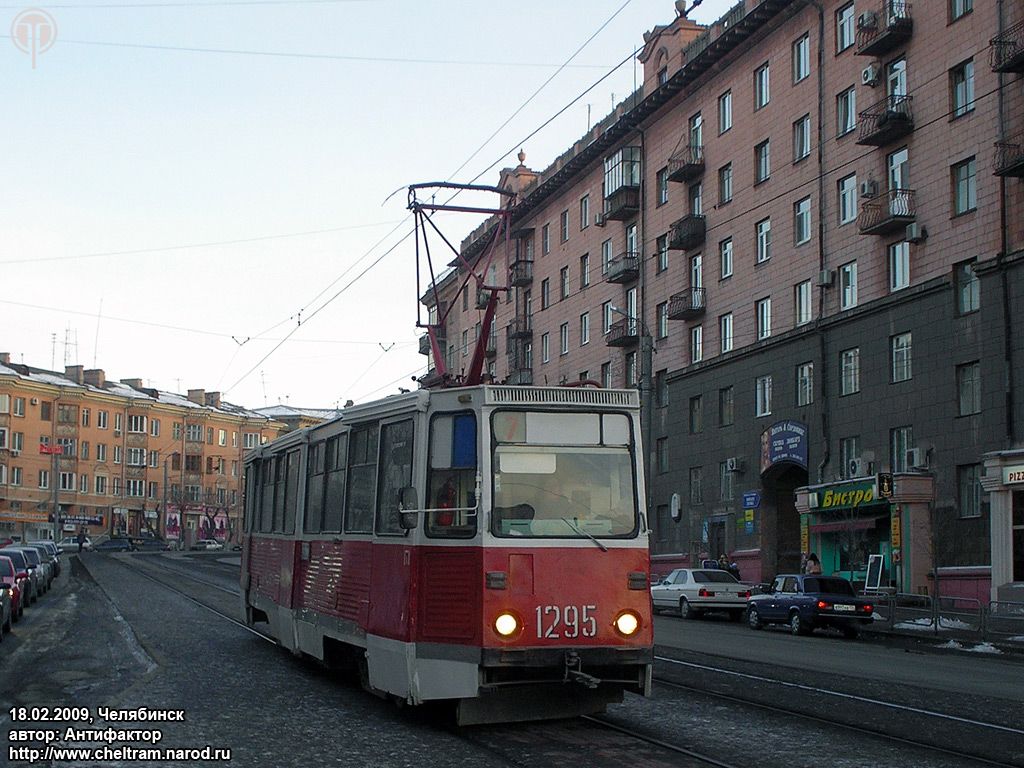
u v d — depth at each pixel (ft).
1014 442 94.79
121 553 264.72
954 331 102.37
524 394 35.09
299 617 47.42
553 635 33.60
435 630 34.12
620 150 163.63
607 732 34.65
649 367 104.73
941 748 32.71
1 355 301.02
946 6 104.68
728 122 141.79
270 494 56.95
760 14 130.41
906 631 86.74
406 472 36.50
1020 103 95.76
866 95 115.44
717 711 39.22
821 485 119.65
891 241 111.34
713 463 143.43
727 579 107.65
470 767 29.19
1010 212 96.53
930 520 104.22
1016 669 61.57
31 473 282.97
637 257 162.20
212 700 39.88
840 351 118.32
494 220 219.82
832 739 33.86
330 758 30.17
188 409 329.11
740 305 137.80
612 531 35.01
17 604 77.05
